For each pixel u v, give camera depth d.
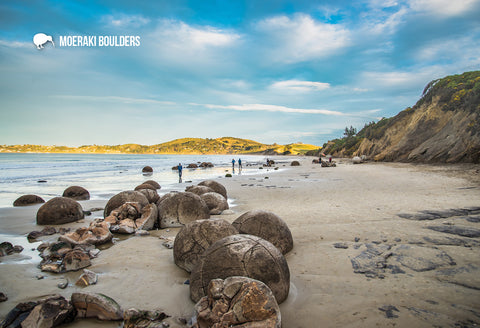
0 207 12.49
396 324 3.32
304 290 4.39
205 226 5.45
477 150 23.86
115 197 9.59
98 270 5.37
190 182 22.59
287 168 40.47
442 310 3.58
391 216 8.90
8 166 51.03
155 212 8.55
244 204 12.30
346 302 3.91
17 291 4.48
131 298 4.26
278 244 6.00
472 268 4.82
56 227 8.85
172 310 3.92
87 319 3.72
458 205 10.02
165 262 5.74
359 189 15.62
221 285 3.45
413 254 5.59
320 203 11.80
